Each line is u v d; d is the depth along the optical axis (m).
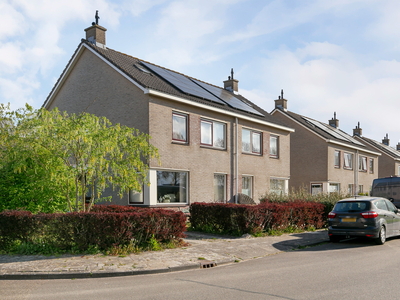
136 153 10.47
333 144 27.83
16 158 9.21
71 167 9.48
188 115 15.83
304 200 15.68
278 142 21.84
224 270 7.23
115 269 6.84
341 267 7.35
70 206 9.99
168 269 7.09
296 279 6.35
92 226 8.19
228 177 17.70
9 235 8.22
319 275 6.64
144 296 5.34
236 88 24.94
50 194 9.97
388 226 11.15
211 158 16.80
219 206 11.82
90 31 17.41
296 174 27.98
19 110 9.30
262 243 10.18
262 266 7.57
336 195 16.09
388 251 9.41
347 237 12.37
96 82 16.28
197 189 15.95
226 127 17.86
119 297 5.30
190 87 17.66
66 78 17.59
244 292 5.54
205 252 8.70
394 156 39.53
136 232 8.65
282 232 12.16
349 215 10.77
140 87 14.30
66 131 8.88
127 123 14.86
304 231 13.06
